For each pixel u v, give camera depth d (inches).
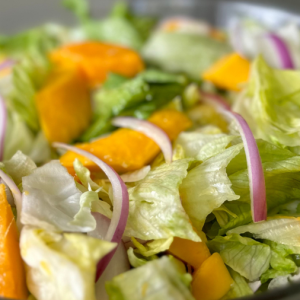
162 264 3.8
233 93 6.8
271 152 4.7
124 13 9.6
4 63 7.5
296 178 4.7
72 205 4.2
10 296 3.8
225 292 4.2
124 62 7.1
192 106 6.5
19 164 4.7
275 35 7.3
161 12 10.3
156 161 5.1
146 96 6.2
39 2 10.4
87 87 7.2
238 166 4.6
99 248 3.7
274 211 4.7
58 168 4.4
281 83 5.5
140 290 3.7
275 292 3.5
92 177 4.9
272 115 5.1
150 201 4.3
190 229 4.0
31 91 6.4
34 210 4.0
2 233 4.0
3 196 4.2
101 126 6.2
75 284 3.5
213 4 10.0
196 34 8.2
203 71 7.6
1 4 10.2
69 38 9.6
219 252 4.4
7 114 6.3
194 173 4.5
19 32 10.0
